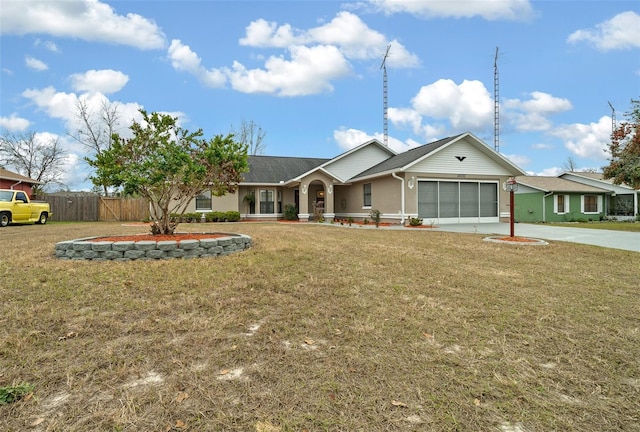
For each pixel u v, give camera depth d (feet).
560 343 9.58
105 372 7.81
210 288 14.10
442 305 12.62
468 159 54.34
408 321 11.04
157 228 23.93
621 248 27.17
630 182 59.41
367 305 12.46
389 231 40.65
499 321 11.14
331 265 18.53
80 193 93.97
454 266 19.44
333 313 11.66
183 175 21.83
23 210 50.88
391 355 8.79
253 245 24.58
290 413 6.48
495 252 24.63
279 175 70.23
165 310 11.66
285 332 10.12
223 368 8.10
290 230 39.60
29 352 8.66
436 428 6.08
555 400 6.97
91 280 14.93
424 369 8.11
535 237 34.78
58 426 6.01
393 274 17.11
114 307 11.88
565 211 79.10
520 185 79.25
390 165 57.16
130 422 6.15
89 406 6.59
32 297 12.73
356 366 8.22
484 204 55.67
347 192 69.21
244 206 68.23
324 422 6.22
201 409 6.56
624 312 12.12
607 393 7.22
